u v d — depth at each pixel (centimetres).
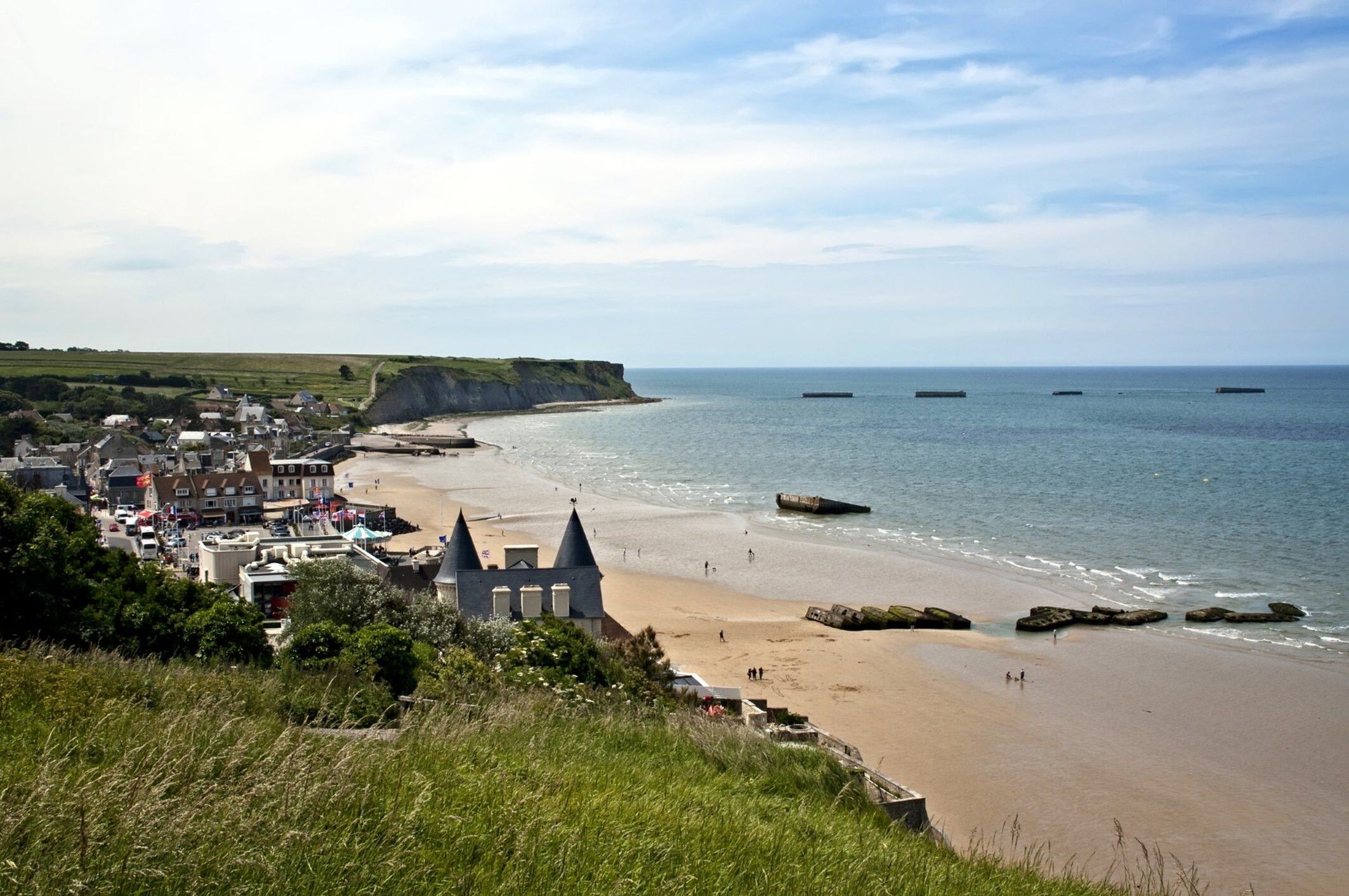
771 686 6097
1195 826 4184
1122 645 6956
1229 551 10206
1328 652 6719
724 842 1297
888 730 5331
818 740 3800
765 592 8681
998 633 7356
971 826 4134
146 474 12300
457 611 4991
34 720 1497
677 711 2878
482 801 1216
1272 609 7831
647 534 11462
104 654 2562
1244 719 5469
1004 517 12438
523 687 2836
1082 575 9194
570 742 1758
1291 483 15100
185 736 1294
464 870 1023
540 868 1055
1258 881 3725
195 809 980
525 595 5488
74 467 15300
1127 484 15325
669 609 8081
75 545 4588
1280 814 4297
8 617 3844
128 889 884
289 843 990
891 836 1638
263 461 13500
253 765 1168
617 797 1388
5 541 3972
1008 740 5169
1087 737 5209
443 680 2684
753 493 14988
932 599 8412
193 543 9056
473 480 16750
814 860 1305
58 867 867
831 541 11006
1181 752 5009
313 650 3572
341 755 1195
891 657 6719
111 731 1391
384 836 1055
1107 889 1580
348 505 12369
